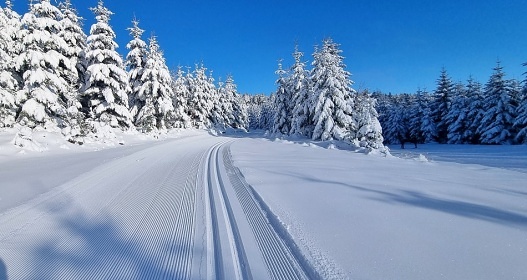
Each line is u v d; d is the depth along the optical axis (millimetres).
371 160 15047
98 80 26031
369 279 3113
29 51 20391
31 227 5031
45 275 3512
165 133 36281
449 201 6254
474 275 3152
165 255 3982
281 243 4195
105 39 26062
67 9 27016
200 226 4996
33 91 20328
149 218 5441
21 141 15961
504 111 37781
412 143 55344
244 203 6246
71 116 22000
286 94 46375
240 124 76312
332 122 30922
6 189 7676
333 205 5898
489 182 8742
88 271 3602
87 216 5582
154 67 34750
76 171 10242
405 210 5547
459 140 44188
